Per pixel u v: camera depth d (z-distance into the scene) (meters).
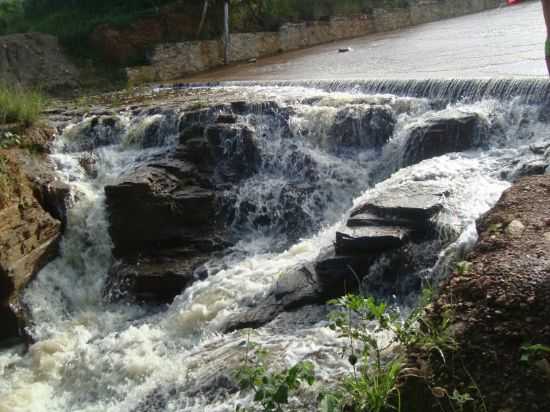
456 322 4.05
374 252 6.26
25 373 7.17
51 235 9.08
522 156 7.80
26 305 8.31
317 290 6.33
